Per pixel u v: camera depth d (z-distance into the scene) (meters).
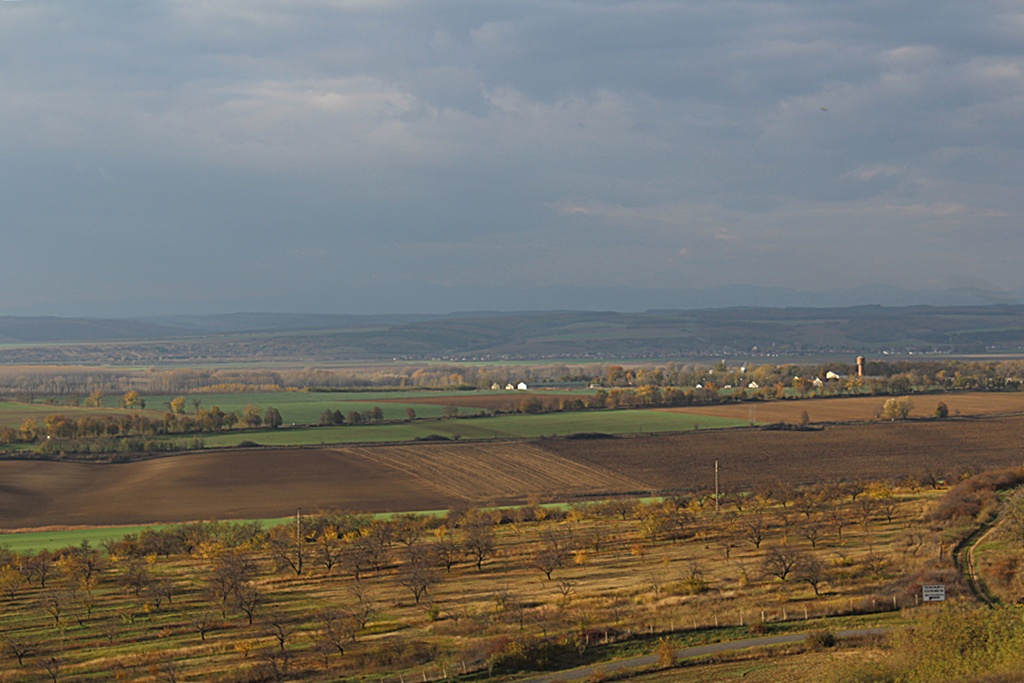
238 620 73.56
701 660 55.53
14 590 85.94
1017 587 62.94
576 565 86.88
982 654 46.88
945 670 46.62
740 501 118.69
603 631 62.59
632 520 112.69
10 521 122.19
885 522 96.62
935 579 66.00
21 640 70.31
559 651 59.47
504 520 116.06
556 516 116.88
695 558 86.25
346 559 88.44
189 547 106.69
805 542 89.31
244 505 130.75
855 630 59.06
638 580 78.19
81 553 95.25
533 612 68.75
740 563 81.81
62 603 78.81
